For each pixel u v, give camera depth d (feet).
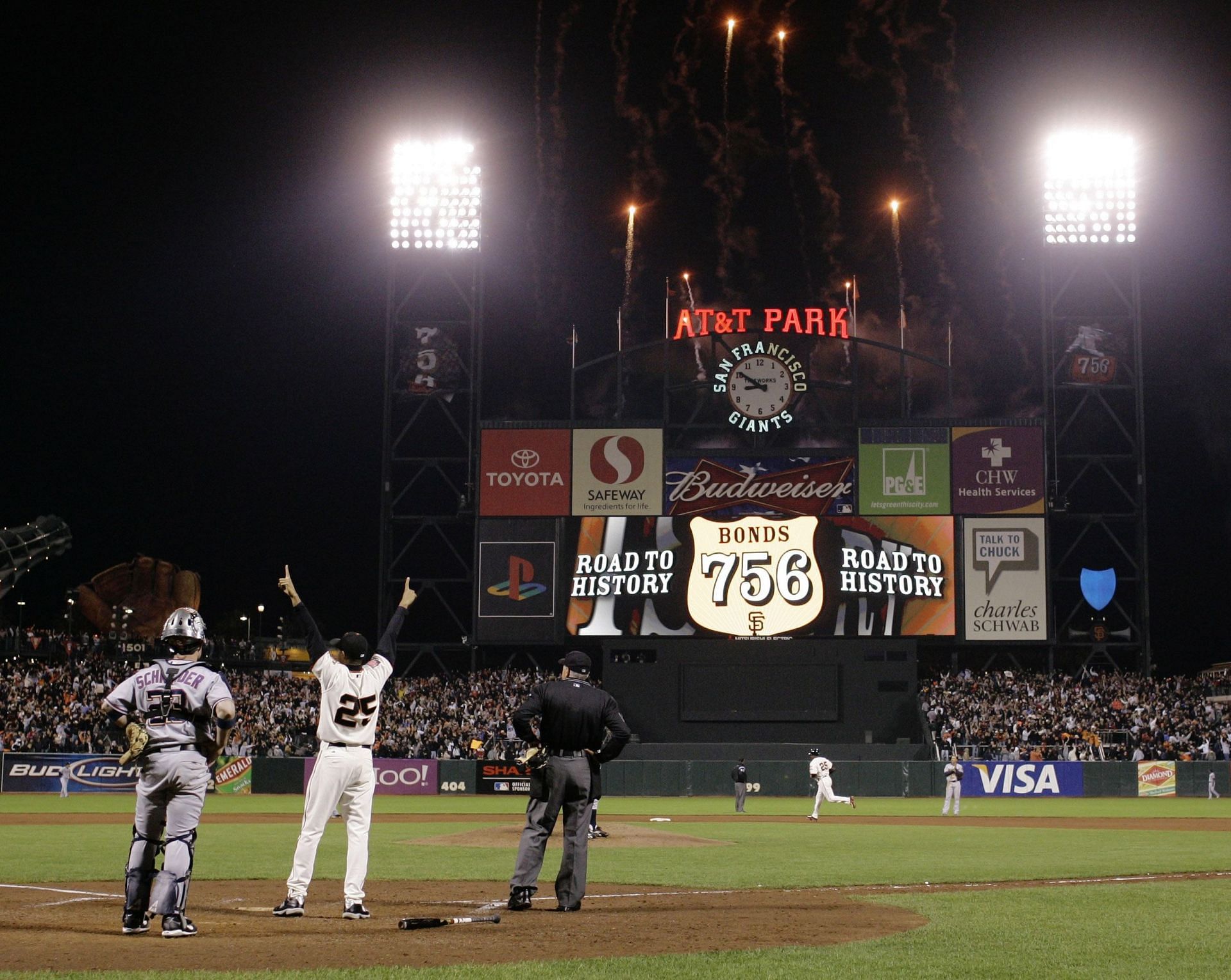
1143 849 71.82
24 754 154.51
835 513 178.50
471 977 26.58
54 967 27.78
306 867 37.06
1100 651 185.68
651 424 181.68
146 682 33.53
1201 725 176.14
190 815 33.22
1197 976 27.53
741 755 165.37
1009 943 32.35
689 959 29.22
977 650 191.83
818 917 37.96
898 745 165.17
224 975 26.53
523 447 182.50
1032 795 160.56
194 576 225.15
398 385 189.47
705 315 185.68
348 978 26.35
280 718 179.32
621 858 63.46
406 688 189.26
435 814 119.75
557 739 38.88
